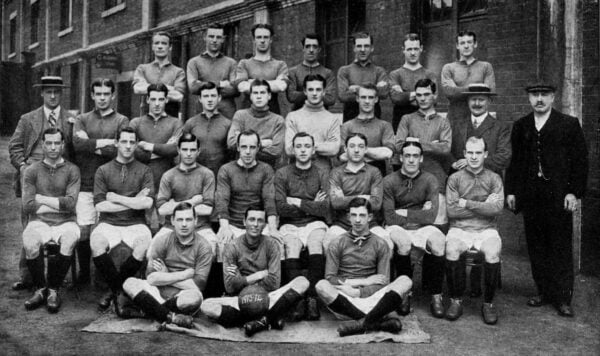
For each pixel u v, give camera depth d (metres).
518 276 5.82
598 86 5.69
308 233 4.97
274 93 6.50
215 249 4.87
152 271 4.57
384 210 5.07
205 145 5.77
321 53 8.78
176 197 5.17
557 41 5.82
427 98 5.45
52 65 18.28
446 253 4.75
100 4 15.79
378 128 5.54
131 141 5.14
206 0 11.24
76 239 4.89
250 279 4.52
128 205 5.10
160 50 6.55
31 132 5.73
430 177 5.08
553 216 4.93
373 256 4.61
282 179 5.11
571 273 4.87
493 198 4.92
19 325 4.39
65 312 4.71
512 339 4.28
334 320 4.61
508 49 6.36
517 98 6.28
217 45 6.60
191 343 4.10
